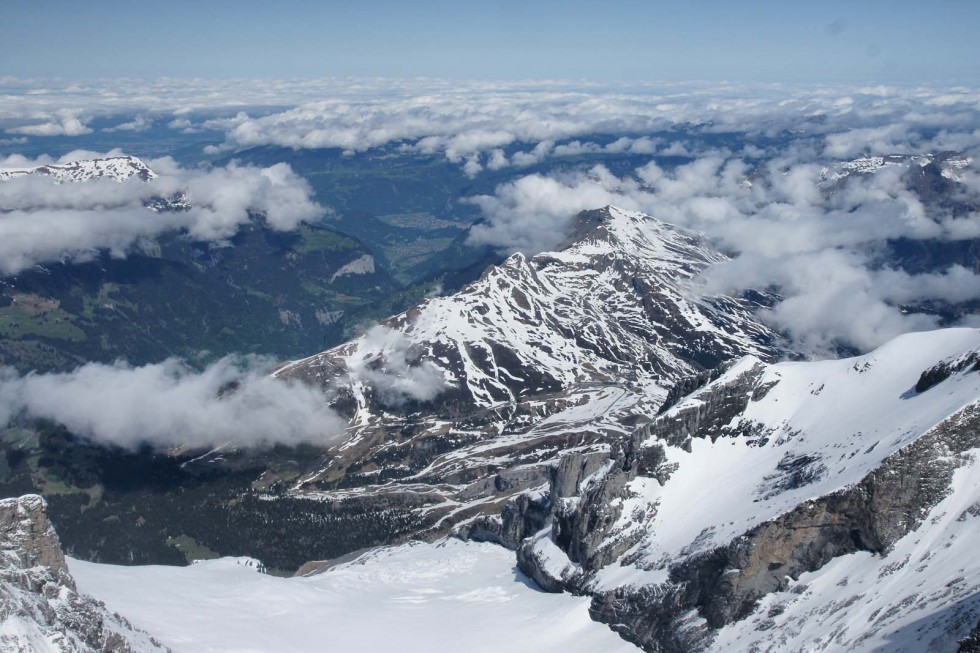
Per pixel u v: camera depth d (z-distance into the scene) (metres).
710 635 187.12
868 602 166.88
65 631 153.00
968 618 140.50
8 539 168.88
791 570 188.50
